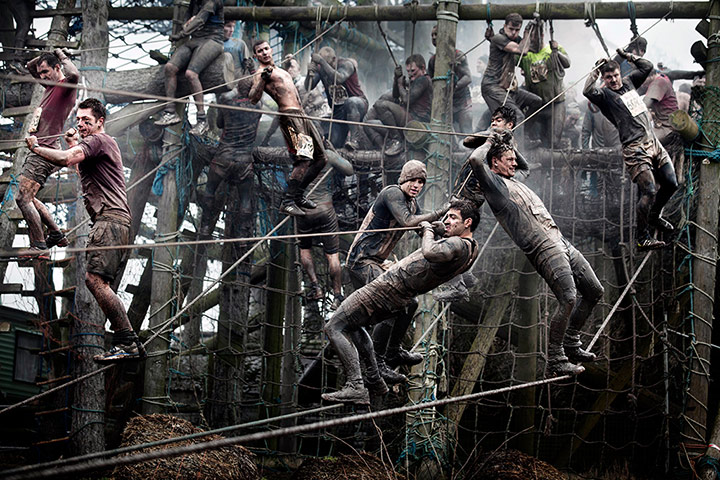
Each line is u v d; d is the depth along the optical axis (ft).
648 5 41.45
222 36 41.98
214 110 51.21
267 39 55.83
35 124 29.43
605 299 49.85
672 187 31.94
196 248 43.37
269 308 49.85
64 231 34.68
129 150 44.16
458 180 28.37
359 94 44.60
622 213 40.19
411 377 37.68
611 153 41.06
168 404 39.91
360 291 26.37
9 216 35.45
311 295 41.83
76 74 30.78
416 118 43.24
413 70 42.88
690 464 37.60
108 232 25.91
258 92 29.40
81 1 41.32
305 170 30.30
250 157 44.11
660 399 45.37
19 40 42.27
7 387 58.29
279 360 50.70
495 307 43.73
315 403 53.78
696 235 40.75
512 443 45.27
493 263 50.52
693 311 40.09
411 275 25.88
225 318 49.06
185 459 30.12
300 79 54.70
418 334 38.22
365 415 22.27
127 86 41.63
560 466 43.68
